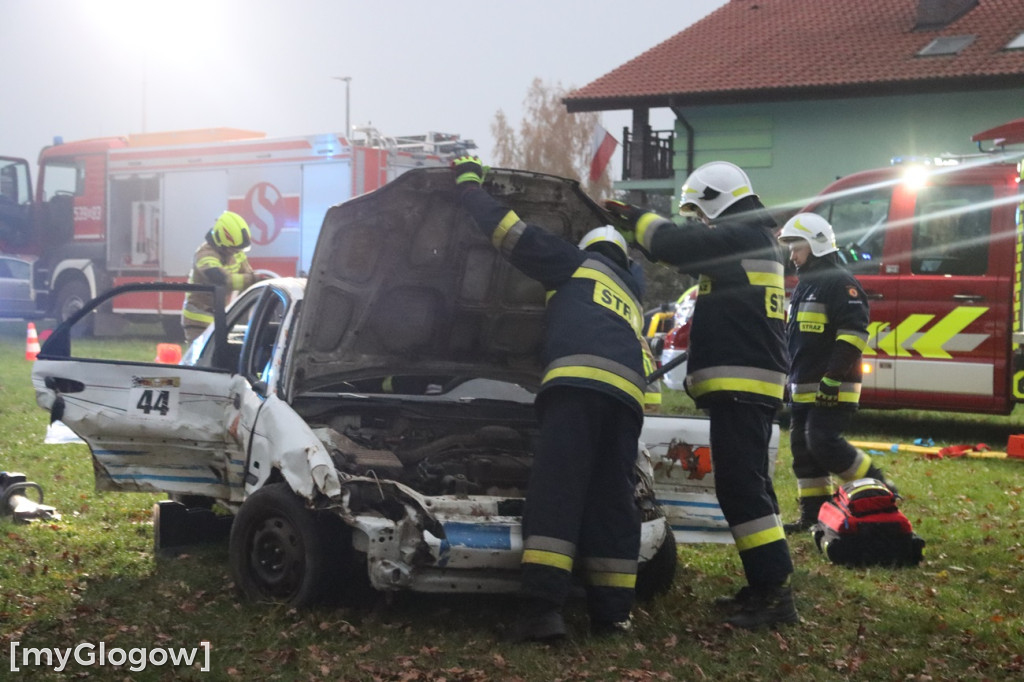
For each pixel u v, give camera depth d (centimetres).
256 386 537
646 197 2542
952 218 1030
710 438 499
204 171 2033
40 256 2322
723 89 2223
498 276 561
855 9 2459
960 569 590
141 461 570
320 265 532
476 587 463
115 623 463
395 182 513
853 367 651
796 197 2253
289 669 419
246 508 497
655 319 1488
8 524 614
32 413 1059
